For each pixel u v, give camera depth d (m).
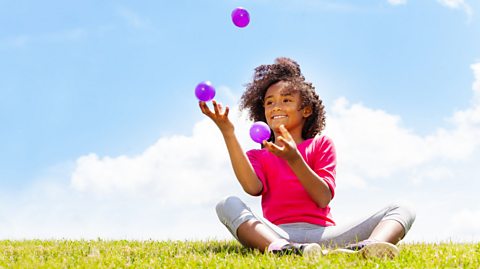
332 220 4.21
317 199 3.92
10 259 3.83
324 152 4.25
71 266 3.42
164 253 4.05
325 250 3.55
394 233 3.72
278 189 4.20
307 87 4.61
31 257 3.80
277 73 4.69
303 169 3.75
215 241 5.07
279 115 4.43
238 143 4.01
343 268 3.06
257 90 4.75
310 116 4.71
